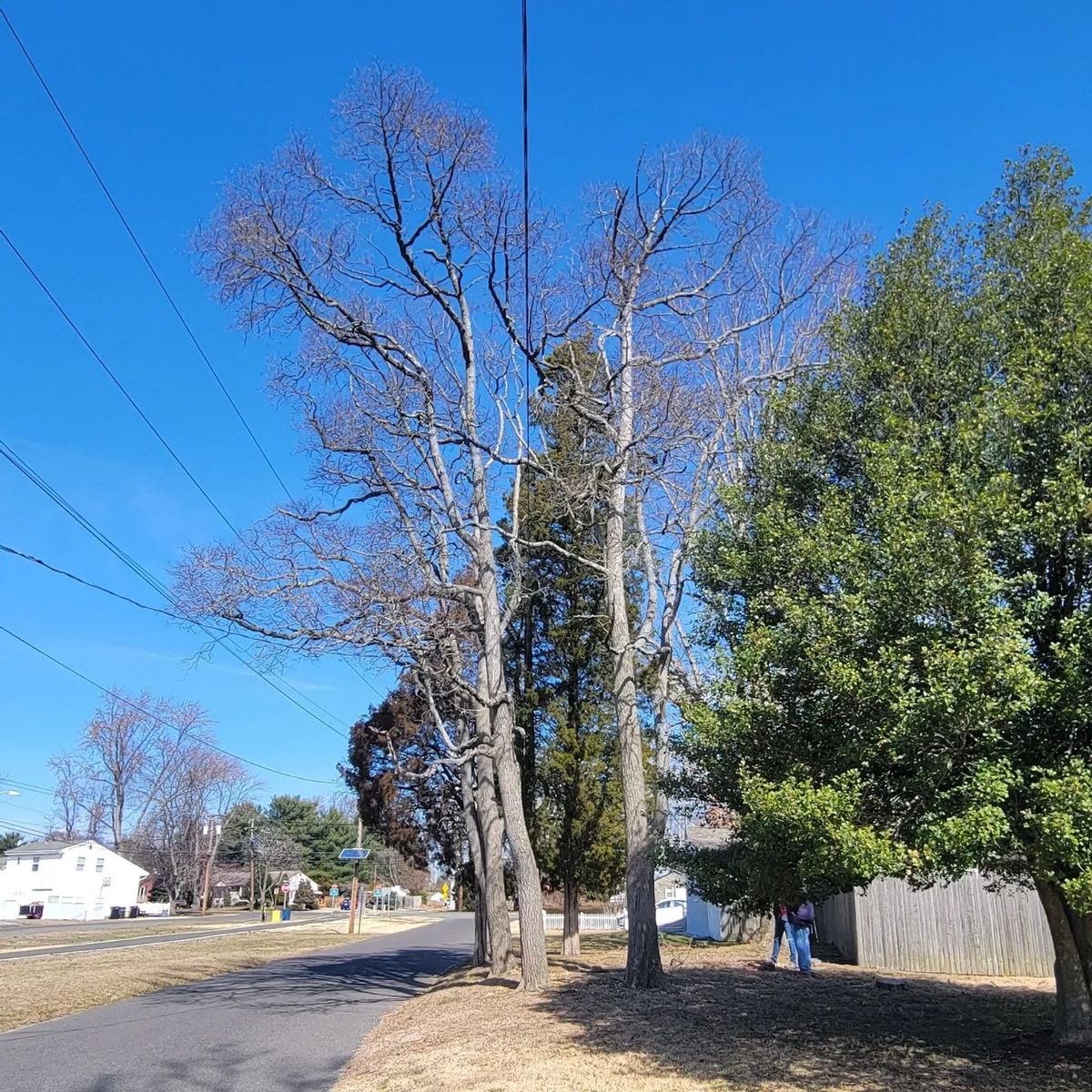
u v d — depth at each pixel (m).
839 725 7.71
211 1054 11.33
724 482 12.41
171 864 79.12
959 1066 8.50
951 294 9.33
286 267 15.87
